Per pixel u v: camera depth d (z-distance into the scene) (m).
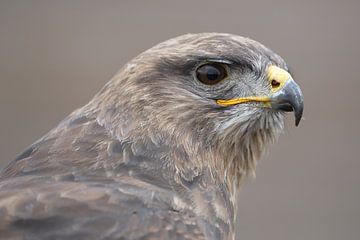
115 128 13.73
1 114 23.11
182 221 12.72
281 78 14.30
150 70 14.05
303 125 22.80
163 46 14.27
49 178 12.98
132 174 13.47
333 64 23.92
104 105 13.88
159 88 14.04
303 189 22.06
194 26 24.03
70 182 12.84
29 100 23.31
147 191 12.95
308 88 23.56
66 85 23.53
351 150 22.73
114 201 12.48
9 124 23.09
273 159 22.36
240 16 24.16
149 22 24.03
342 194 22.30
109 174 13.27
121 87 13.95
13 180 12.95
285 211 21.91
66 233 11.98
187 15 24.11
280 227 21.83
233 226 14.45
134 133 13.77
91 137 13.62
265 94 14.32
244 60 14.27
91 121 13.78
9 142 22.95
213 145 14.30
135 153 13.65
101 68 23.80
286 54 24.05
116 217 12.33
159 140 13.88
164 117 14.00
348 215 22.08
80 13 24.34
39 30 24.25
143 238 12.27
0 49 24.03
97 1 24.17
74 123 13.79
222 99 14.29
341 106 23.33
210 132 14.27
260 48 14.48
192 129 14.17
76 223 12.11
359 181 22.48
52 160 13.31
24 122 23.14
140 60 14.12
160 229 12.44
